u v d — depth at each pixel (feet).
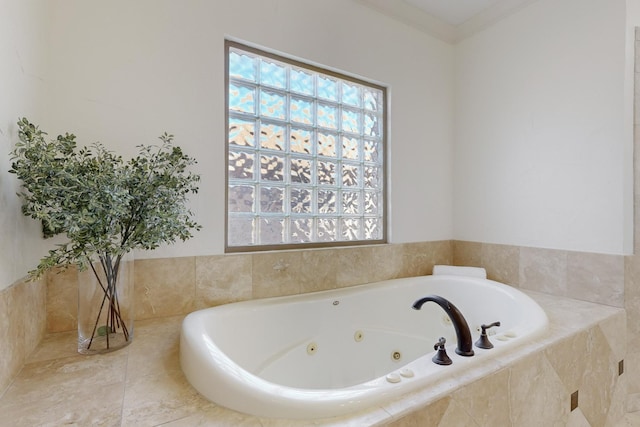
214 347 3.07
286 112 5.82
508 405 3.19
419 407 2.52
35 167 2.87
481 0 6.54
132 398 2.62
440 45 7.66
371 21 6.56
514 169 6.65
